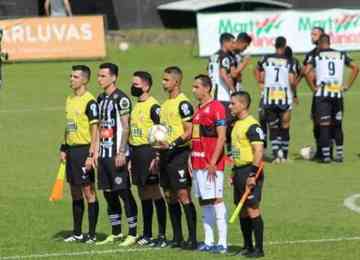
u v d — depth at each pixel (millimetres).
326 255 41562
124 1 151375
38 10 145500
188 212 42625
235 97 40312
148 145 43156
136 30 148125
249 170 40219
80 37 126562
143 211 44000
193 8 146625
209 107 41250
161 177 42906
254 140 39906
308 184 59562
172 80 42469
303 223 48562
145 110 43188
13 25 124375
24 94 103000
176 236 43406
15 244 44375
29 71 118750
